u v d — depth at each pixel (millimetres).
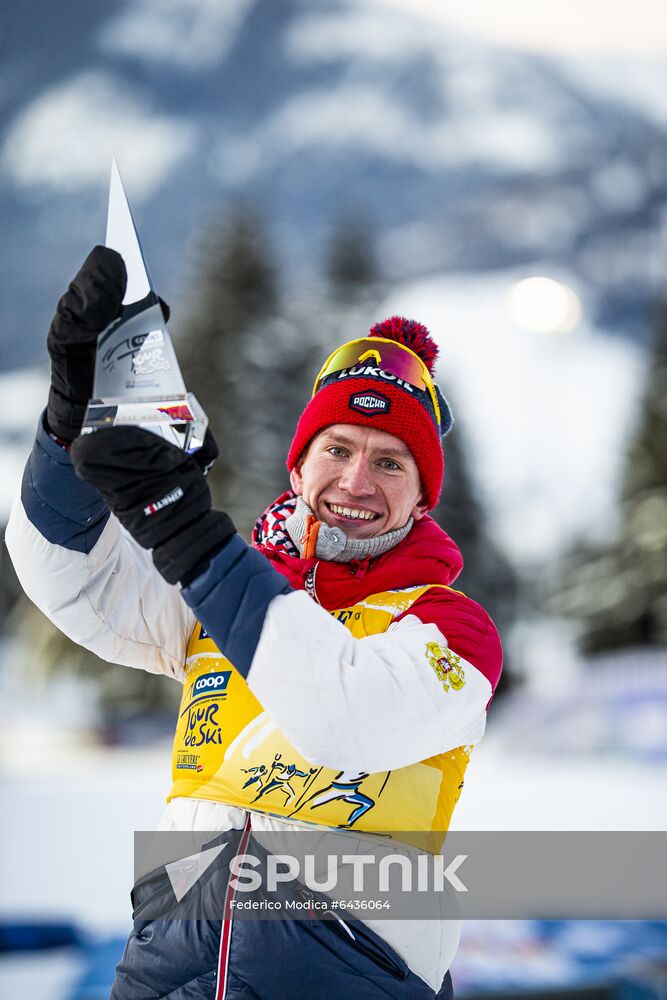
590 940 8836
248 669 3111
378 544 3715
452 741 3354
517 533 68875
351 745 3125
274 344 52219
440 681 3289
